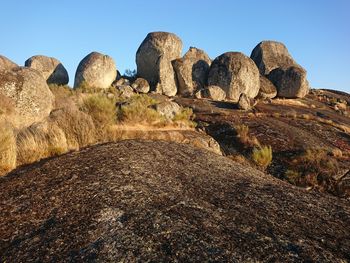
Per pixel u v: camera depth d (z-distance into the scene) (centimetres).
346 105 5172
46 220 585
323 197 867
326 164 1822
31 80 1384
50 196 660
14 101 1307
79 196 662
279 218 667
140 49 4844
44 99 1405
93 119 1437
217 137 2492
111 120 1546
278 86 4878
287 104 4519
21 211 610
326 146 2306
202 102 3875
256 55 5903
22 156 898
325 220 695
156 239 535
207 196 736
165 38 4772
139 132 1587
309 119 3319
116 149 973
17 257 492
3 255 496
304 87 4772
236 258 502
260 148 2091
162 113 2592
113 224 572
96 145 1030
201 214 634
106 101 1675
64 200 647
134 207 630
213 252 511
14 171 812
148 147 1038
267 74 5362
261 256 515
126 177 763
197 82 4734
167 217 603
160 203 660
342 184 1686
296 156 1998
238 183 859
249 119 3019
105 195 668
